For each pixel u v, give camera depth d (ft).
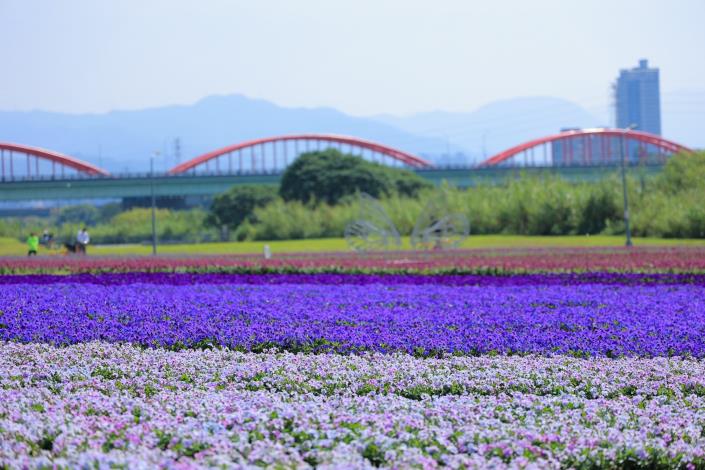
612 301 159.12
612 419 73.92
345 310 145.18
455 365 97.40
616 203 477.36
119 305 151.53
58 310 143.64
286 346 113.09
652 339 112.78
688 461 63.31
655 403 80.28
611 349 107.04
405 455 59.82
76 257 350.43
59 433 65.46
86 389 84.23
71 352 105.29
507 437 66.13
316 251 375.04
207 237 622.13
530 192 511.81
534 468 58.18
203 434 63.77
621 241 411.34
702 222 419.33
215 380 90.48
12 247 561.02
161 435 64.75
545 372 92.94
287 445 64.18
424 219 366.43
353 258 292.20
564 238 455.22
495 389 86.07
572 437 66.64
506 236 491.31
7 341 117.19
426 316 136.36
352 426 67.77
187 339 114.52
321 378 90.63
